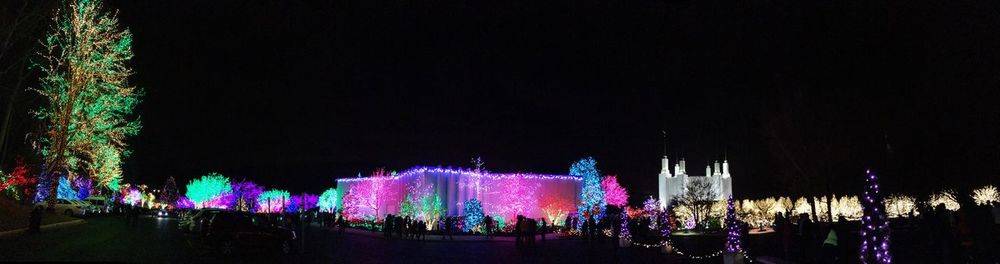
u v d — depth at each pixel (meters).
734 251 17.72
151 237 26.92
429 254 22.69
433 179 39.97
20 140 41.50
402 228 33.28
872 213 11.99
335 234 37.41
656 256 22.69
